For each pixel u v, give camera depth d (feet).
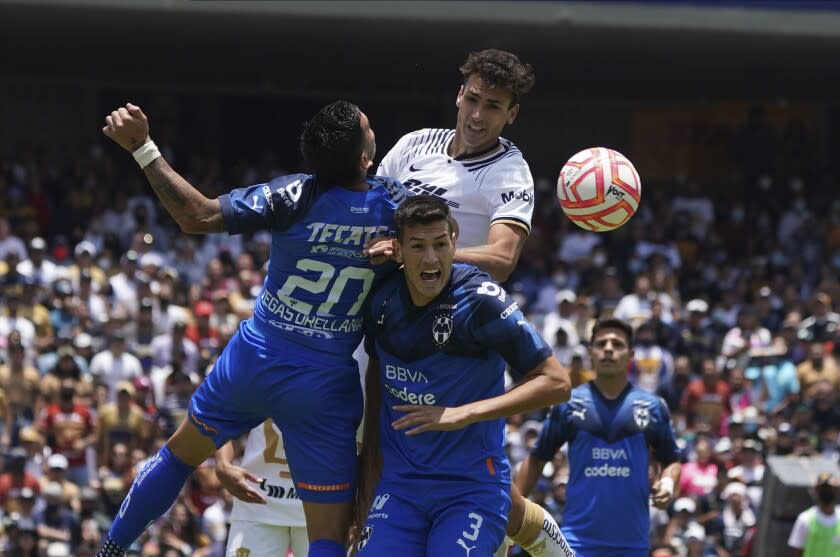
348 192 66.08
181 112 281.54
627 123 301.63
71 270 198.80
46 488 152.66
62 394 162.91
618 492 101.65
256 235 220.84
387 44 244.83
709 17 227.20
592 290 216.33
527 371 66.28
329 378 66.80
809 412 177.47
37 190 228.43
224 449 86.99
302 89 285.84
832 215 263.08
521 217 72.64
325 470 67.82
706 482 159.53
